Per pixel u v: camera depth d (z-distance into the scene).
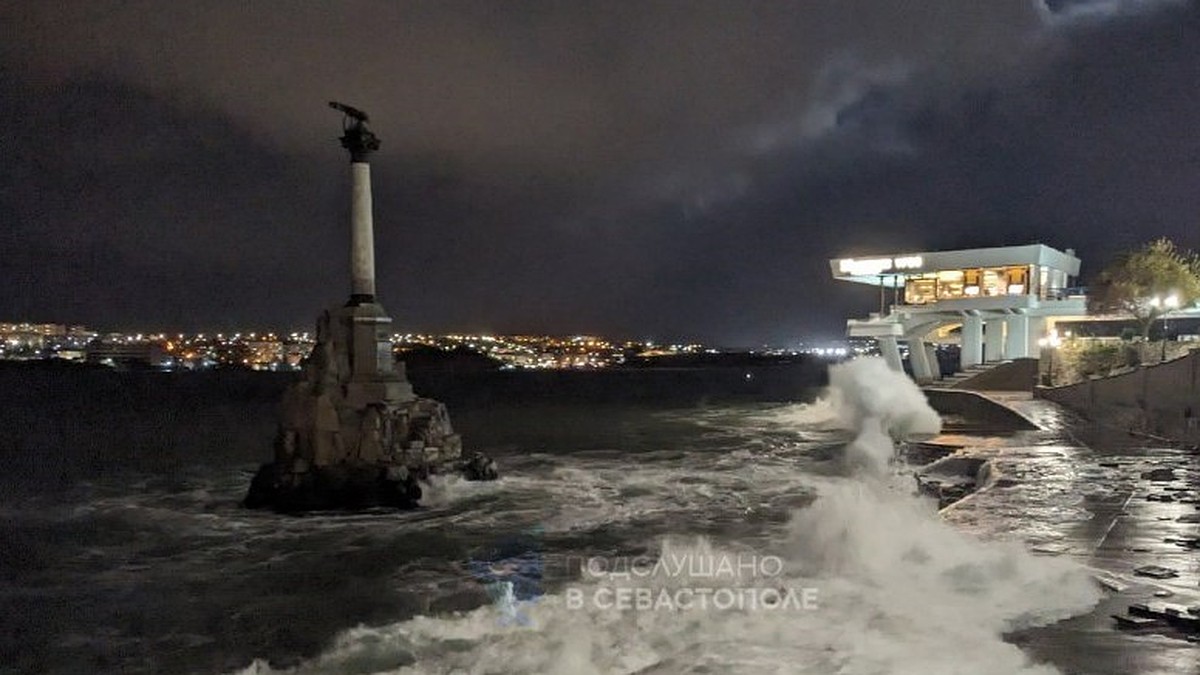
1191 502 16.98
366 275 28.33
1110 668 8.42
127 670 12.38
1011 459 23.89
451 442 28.30
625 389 139.62
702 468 32.88
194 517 24.83
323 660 11.13
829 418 59.38
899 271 57.94
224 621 14.49
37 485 33.06
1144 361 40.53
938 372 62.47
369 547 19.81
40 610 15.45
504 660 10.53
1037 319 53.62
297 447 26.17
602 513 23.03
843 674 8.84
